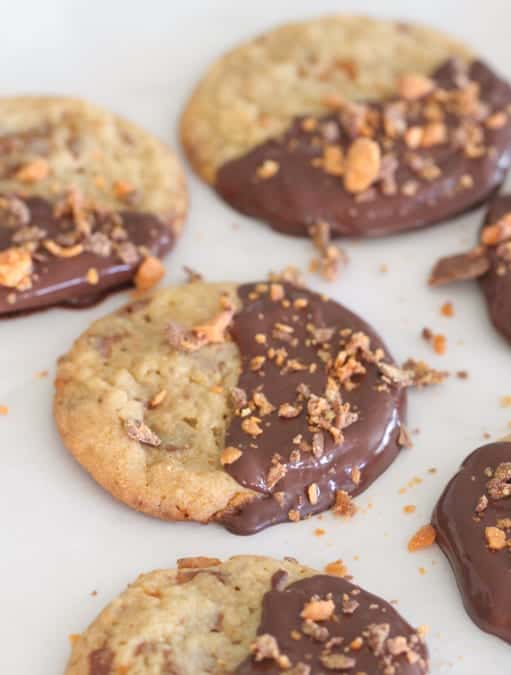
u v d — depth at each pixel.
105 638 0.26
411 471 0.29
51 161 0.33
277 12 0.38
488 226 0.33
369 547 0.28
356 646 0.25
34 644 0.26
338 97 0.35
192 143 0.34
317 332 0.30
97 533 0.28
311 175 0.33
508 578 0.26
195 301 0.31
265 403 0.29
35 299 0.31
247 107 0.34
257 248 0.33
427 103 0.35
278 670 0.25
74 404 0.29
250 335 0.30
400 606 0.27
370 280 0.32
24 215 0.32
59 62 0.36
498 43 0.38
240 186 0.33
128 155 0.34
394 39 0.36
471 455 0.29
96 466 0.28
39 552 0.28
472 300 0.32
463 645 0.26
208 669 0.25
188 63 0.36
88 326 0.31
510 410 0.30
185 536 0.28
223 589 0.26
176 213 0.33
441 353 0.31
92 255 0.31
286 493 0.28
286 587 0.26
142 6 0.37
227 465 0.28
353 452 0.28
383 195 0.33
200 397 0.29
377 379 0.29
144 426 0.28
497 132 0.34
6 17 0.36
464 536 0.27
